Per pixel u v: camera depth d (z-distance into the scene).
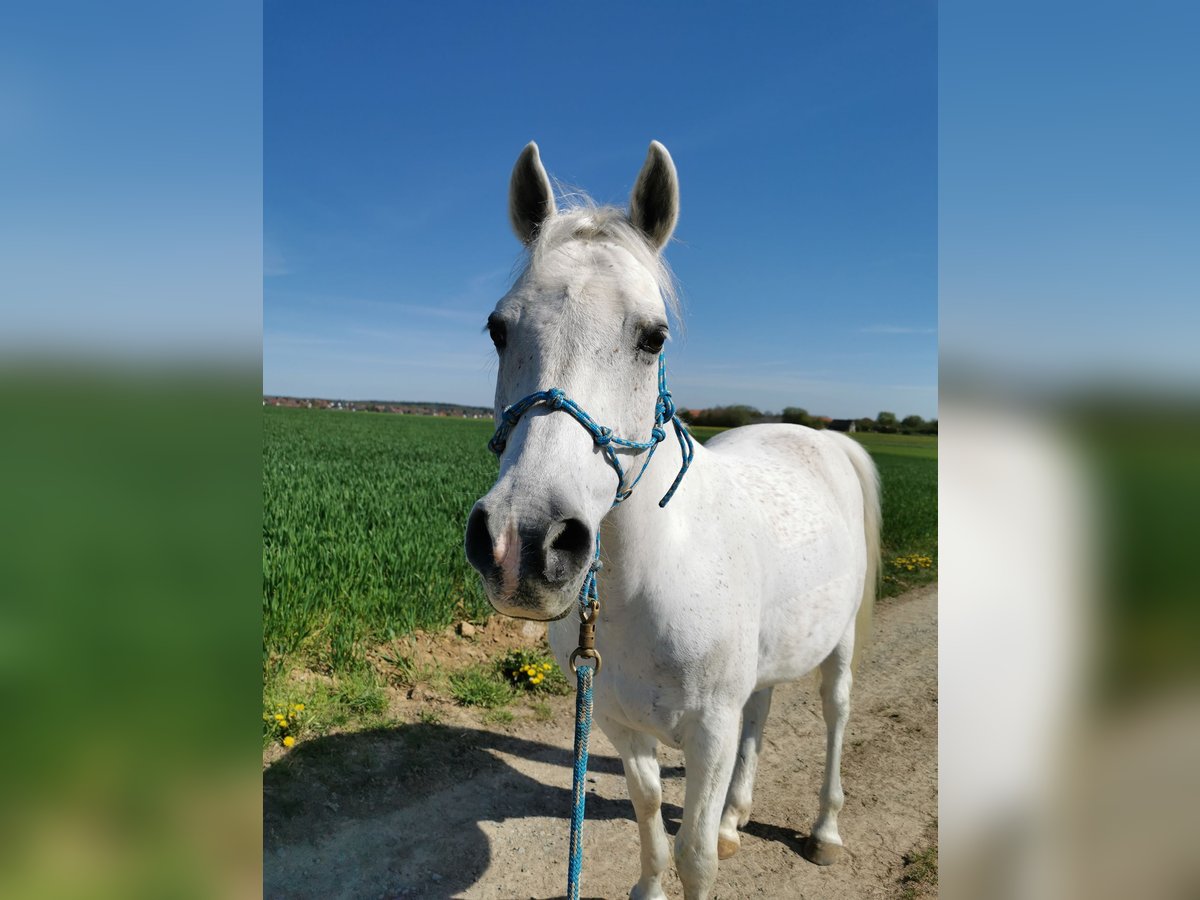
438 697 4.24
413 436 26.56
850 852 3.14
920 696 4.75
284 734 3.56
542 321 1.76
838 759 3.21
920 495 13.86
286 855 2.87
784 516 2.78
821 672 3.36
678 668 2.16
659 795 2.50
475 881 2.87
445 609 5.13
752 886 2.91
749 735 3.28
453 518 7.53
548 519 1.53
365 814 3.17
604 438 1.70
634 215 2.13
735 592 2.28
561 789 3.54
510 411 1.72
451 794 3.40
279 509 6.54
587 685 1.91
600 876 2.94
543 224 1.98
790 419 20.67
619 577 2.05
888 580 8.11
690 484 2.30
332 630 4.54
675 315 2.16
